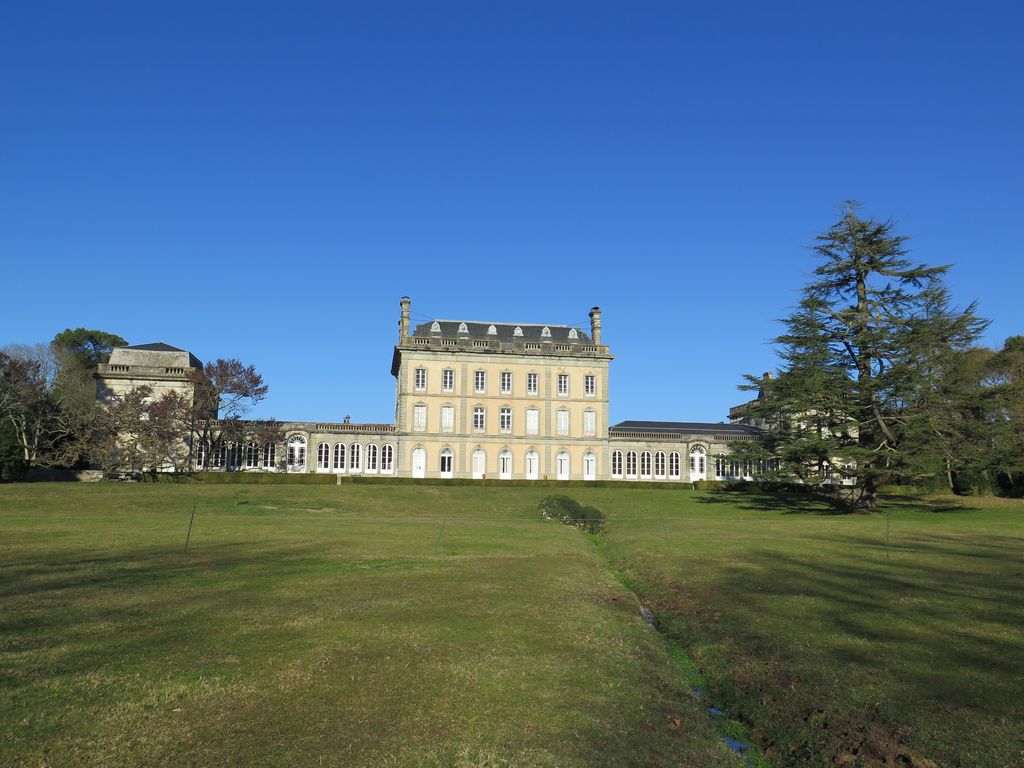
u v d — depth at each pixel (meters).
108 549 27.88
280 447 76.62
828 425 57.66
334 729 9.86
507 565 25.53
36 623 15.05
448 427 80.88
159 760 8.72
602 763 9.40
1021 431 55.84
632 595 23.14
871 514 54.03
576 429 82.88
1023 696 12.08
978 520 49.66
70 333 96.38
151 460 64.56
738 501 61.50
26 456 67.06
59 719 9.84
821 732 11.34
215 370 69.69
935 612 18.38
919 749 10.31
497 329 88.75
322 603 17.75
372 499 55.78
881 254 58.19
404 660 13.09
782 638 16.09
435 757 9.06
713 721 12.49
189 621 15.53
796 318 58.25
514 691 11.82
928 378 53.62
